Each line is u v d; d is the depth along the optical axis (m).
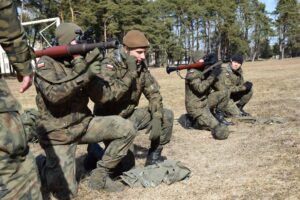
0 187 2.06
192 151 5.13
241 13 75.00
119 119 3.65
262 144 5.23
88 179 3.96
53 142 3.46
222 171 4.22
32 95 13.45
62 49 3.21
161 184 3.82
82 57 3.17
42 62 3.23
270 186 3.70
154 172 3.87
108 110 4.27
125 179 3.80
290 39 81.94
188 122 6.52
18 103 2.16
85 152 5.14
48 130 3.43
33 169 2.19
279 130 6.00
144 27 53.00
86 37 3.34
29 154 2.20
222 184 3.81
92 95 3.57
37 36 39.88
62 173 3.47
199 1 68.31
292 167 4.18
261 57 86.50
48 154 3.49
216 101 6.53
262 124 6.59
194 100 6.26
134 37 3.82
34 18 40.78
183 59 66.94
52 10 43.06
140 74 4.08
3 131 2.03
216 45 72.25
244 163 4.46
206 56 6.05
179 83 16.75
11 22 2.03
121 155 3.67
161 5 65.50
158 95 4.11
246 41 75.12
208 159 4.72
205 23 70.69
